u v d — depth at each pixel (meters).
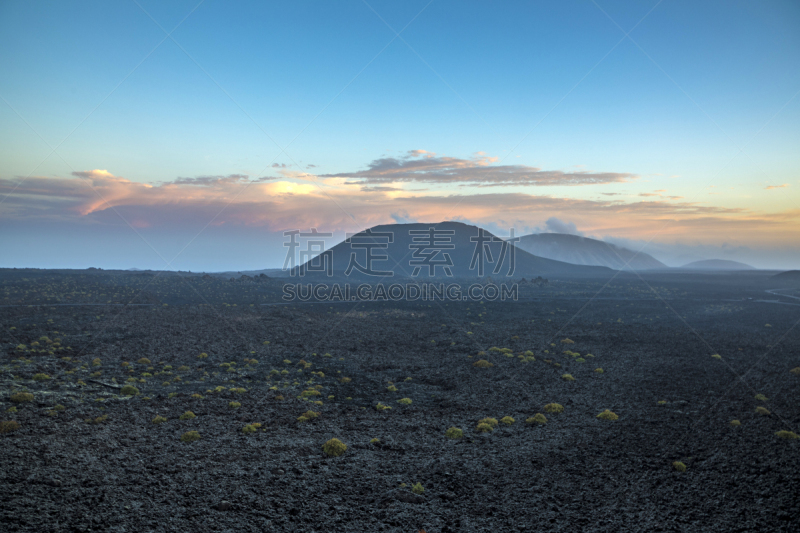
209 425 20.17
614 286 139.75
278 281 136.62
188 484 14.48
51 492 13.20
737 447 18.19
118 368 29.86
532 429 20.70
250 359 34.97
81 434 18.08
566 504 13.95
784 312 67.75
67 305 56.41
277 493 14.23
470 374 31.44
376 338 46.09
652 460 17.12
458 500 14.14
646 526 12.71
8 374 25.81
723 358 35.47
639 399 25.11
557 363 34.25
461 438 19.56
